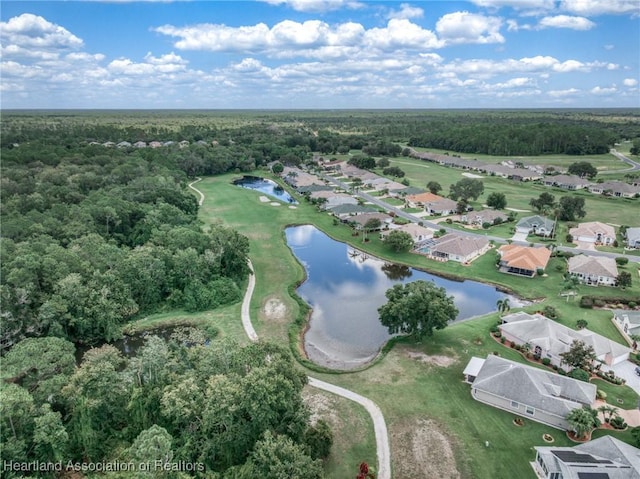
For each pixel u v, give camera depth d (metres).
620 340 68.06
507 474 43.94
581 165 185.75
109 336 71.31
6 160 152.88
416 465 45.31
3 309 63.59
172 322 76.50
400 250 109.06
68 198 120.06
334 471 44.53
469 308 81.69
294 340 69.56
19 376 50.06
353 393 56.62
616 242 110.44
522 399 51.81
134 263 80.94
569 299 82.25
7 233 87.69
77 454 45.53
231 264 91.69
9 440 40.81
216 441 42.78
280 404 42.81
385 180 181.12
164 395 42.62
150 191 130.75
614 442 43.41
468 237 114.06
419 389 57.16
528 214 138.62
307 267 102.81
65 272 73.00
